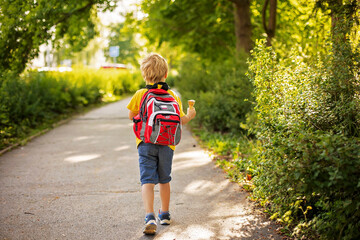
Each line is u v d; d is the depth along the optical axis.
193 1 11.95
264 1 8.15
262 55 4.18
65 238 3.39
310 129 3.30
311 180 2.80
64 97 12.23
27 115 9.55
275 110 3.72
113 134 9.01
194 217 3.84
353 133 3.38
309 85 3.69
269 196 3.84
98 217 3.88
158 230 3.54
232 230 3.49
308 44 6.38
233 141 7.40
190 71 15.01
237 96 8.04
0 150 7.09
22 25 7.67
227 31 13.38
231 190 4.66
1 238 3.37
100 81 18.11
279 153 3.21
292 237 3.28
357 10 4.18
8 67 8.05
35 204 4.27
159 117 3.25
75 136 8.75
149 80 3.53
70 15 9.01
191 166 5.91
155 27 13.00
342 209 2.82
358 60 3.41
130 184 5.02
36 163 6.20
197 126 9.93
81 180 5.22
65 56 10.35
